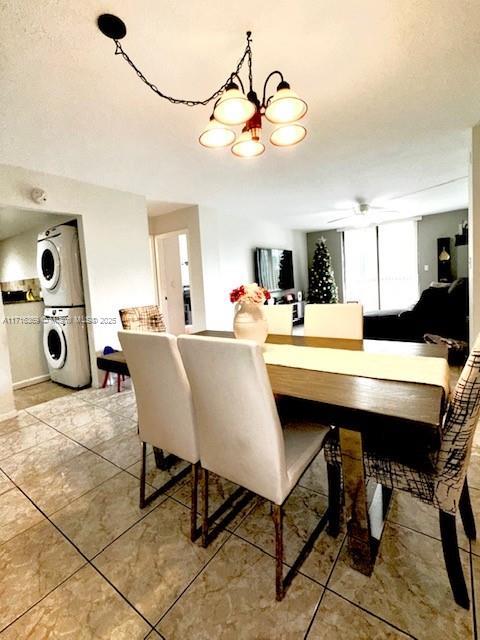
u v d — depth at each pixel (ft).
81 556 4.58
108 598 3.94
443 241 21.62
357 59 5.69
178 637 3.46
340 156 10.38
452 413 3.46
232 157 9.87
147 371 4.78
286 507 5.34
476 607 3.59
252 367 3.42
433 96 7.05
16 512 5.55
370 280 25.34
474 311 9.18
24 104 6.43
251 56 5.43
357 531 3.97
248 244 20.42
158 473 6.52
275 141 5.85
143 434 5.39
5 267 17.74
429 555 4.29
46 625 3.66
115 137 8.09
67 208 10.83
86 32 4.72
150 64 5.49
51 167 9.79
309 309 7.94
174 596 3.92
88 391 11.74
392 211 18.88
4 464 7.09
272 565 4.28
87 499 5.82
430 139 9.37
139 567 4.35
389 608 3.62
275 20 4.70
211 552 4.53
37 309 13.32
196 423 4.62
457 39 5.29
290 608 3.69
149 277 13.52
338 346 6.39
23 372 12.88
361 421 3.40
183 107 6.82
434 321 13.19
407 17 4.77
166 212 17.03
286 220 21.66
